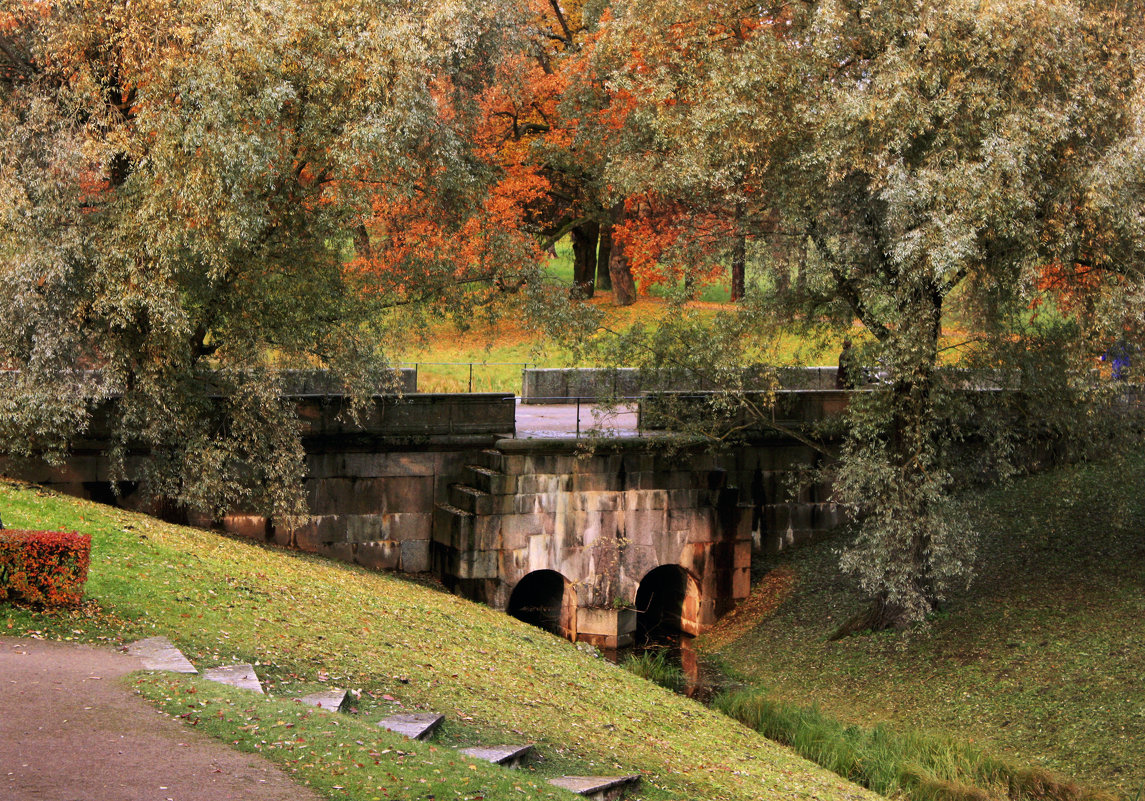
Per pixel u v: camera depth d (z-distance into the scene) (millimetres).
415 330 28297
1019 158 18953
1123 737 18703
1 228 20703
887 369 22594
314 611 17641
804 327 25047
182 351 22484
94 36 21656
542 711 15812
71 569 14305
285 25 21266
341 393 27031
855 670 23906
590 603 28516
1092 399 22219
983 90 19531
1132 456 30484
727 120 21422
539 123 42938
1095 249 20719
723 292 57938
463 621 21844
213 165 20344
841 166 20766
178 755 9703
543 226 45844
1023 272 19891
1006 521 29688
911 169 20328
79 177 21312
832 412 31688
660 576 32531
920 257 20406
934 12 19719
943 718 21031
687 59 23641
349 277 26078
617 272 50875
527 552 27828
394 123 22188
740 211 24828
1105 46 20547
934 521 23312
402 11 23047
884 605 25406
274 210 23000
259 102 20781
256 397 24062
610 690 19578
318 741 10586
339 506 27688
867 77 21344
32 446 22469
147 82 21047
